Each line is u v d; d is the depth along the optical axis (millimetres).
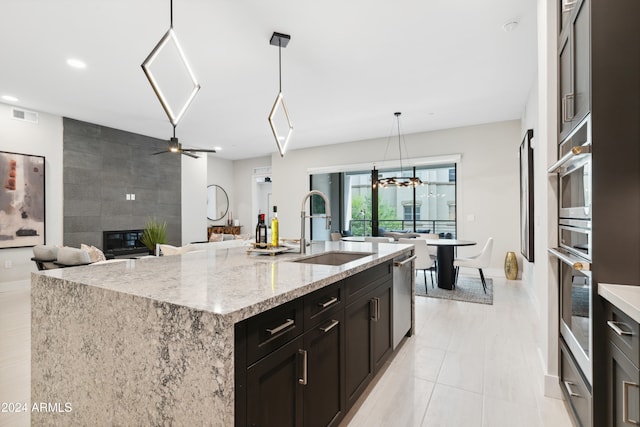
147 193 6555
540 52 2271
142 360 1149
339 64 3559
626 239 1333
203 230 7773
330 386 1590
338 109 5062
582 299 1540
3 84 4012
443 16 2723
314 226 7949
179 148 3557
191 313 1018
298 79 3941
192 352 1018
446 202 6363
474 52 3324
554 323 2025
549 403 1960
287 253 2488
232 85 4094
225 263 1966
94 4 2504
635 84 1323
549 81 2016
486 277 5812
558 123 1990
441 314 3697
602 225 1355
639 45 1318
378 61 3498
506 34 2998
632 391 1070
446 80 4012
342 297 1719
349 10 2625
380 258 2164
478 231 5938
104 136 5848
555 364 2027
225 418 951
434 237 5840
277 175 8367
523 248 4965
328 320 1570
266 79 3926
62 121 5289
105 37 2979
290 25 2822
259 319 1108
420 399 2010
